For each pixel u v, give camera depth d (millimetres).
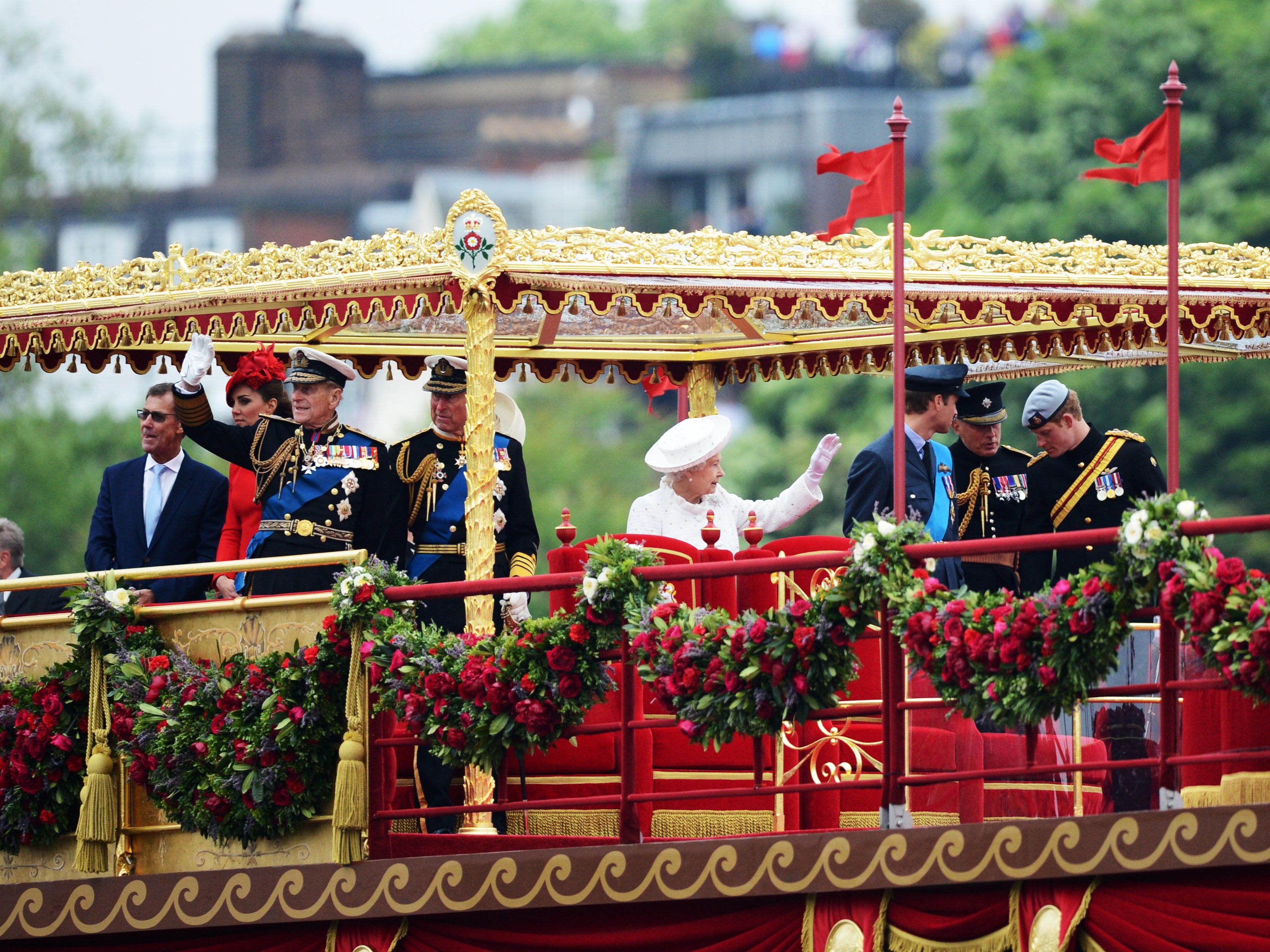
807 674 33969
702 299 38562
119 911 38000
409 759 40562
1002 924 33031
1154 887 31969
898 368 34938
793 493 42469
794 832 35750
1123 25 136750
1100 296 41125
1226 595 31344
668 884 34469
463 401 40969
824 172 36969
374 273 38469
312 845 37031
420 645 36094
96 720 38500
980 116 139500
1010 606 32875
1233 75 133375
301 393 40594
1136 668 36719
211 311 41406
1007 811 36750
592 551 35344
